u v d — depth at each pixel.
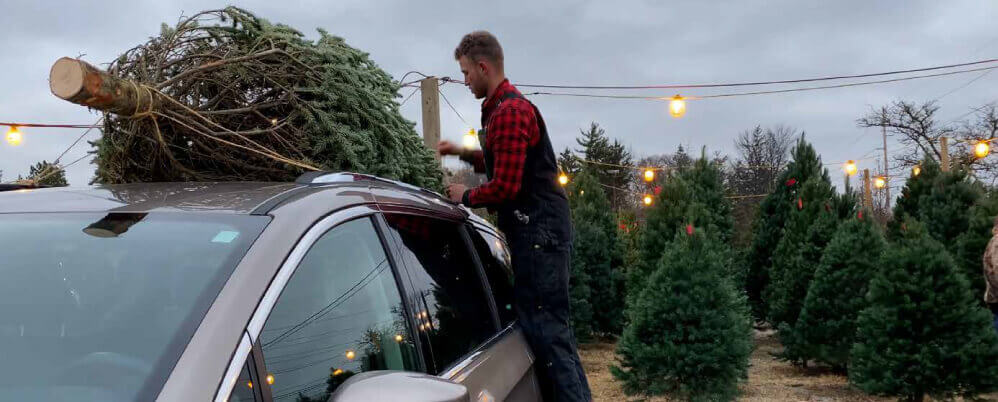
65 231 1.67
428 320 2.12
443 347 2.14
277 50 3.09
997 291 6.03
